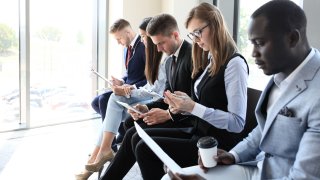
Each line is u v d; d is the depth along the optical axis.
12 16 3.53
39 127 3.79
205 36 1.78
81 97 4.10
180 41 2.22
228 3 2.73
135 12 3.67
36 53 3.72
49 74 3.85
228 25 2.75
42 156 3.00
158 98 2.43
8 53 3.59
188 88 2.10
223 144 1.74
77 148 3.19
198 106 1.68
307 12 1.84
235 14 2.76
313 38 1.86
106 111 2.71
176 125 2.09
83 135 3.55
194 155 1.75
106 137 2.53
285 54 1.11
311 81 1.10
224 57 1.74
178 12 3.14
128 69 3.02
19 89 3.70
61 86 3.96
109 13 3.91
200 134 1.82
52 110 3.95
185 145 1.76
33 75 3.74
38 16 3.67
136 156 1.81
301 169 1.02
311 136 1.04
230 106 1.68
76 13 3.90
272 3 1.12
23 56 3.61
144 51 2.90
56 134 3.58
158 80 2.51
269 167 1.24
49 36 3.77
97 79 4.12
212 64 1.78
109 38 3.96
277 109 1.17
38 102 3.83
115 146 2.63
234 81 1.68
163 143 1.75
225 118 1.65
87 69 4.07
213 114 1.66
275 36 1.09
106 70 4.05
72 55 3.96
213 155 1.37
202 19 1.76
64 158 2.96
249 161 1.42
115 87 2.66
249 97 1.80
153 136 1.88
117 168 2.03
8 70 3.62
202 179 1.18
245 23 2.68
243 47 2.67
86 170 2.47
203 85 1.80
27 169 2.73
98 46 4.08
